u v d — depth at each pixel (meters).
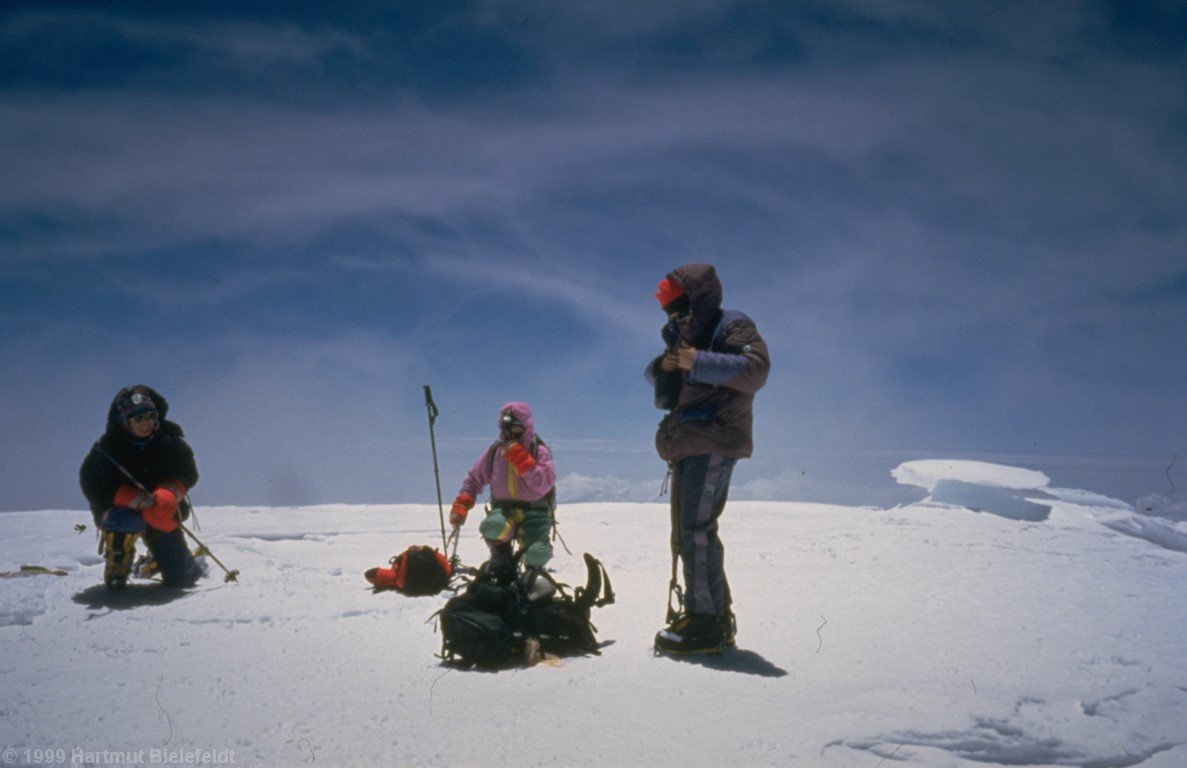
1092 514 9.39
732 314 4.48
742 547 7.80
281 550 8.16
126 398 5.89
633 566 7.13
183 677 3.80
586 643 4.34
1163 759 2.90
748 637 4.60
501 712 3.27
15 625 4.89
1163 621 4.86
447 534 9.39
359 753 2.87
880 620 4.87
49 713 3.29
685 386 4.46
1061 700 3.46
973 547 7.30
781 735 3.04
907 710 3.29
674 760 2.83
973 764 2.87
